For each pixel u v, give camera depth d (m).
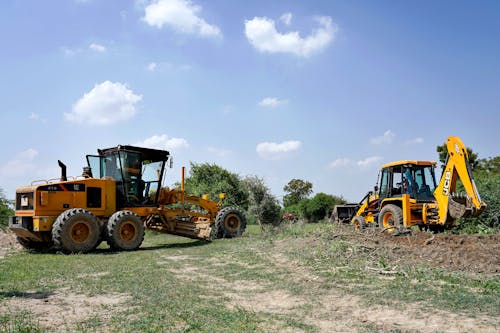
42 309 5.67
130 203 14.26
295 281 7.39
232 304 5.91
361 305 5.67
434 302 5.64
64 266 9.45
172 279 7.75
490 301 5.62
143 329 4.71
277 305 5.85
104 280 7.66
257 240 13.92
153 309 5.55
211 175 24.98
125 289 6.88
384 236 10.95
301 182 53.44
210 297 6.34
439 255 8.66
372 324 4.84
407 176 14.20
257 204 19.59
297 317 5.19
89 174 14.14
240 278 7.84
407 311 5.31
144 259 10.66
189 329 4.70
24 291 6.83
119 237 12.71
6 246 14.25
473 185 11.84
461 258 8.39
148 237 18.19
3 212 17.84
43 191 12.25
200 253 11.77
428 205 13.24
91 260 10.47
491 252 8.68
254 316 5.23
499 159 30.50
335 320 5.05
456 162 12.31
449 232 13.27
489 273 7.52
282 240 12.51
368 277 7.41
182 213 15.73
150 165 14.95
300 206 36.94
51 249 12.94
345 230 11.78
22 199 12.82
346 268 8.17
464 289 6.36
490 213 14.03
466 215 12.03
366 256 8.98
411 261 8.45
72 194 12.80
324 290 6.63
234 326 4.80
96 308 5.71
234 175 24.64
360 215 16.59
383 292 6.29
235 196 22.98
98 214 13.28
